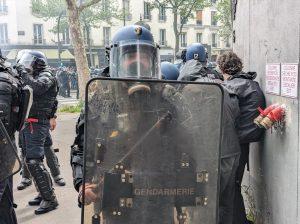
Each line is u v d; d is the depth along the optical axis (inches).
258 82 134.0
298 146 96.5
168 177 74.1
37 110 161.0
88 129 71.7
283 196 108.2
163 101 72.5
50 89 163.3
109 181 73.2
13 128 104.5
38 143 164.2
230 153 109.2
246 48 155.4
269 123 106.5
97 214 73.7
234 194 120.3
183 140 73.5
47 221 159.0
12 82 100.4
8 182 98.7
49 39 1609.3
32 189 196.9
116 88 71.5
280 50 109.4
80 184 79.7
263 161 128.2
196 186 74.7
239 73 125.7
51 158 200.5
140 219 74.6
